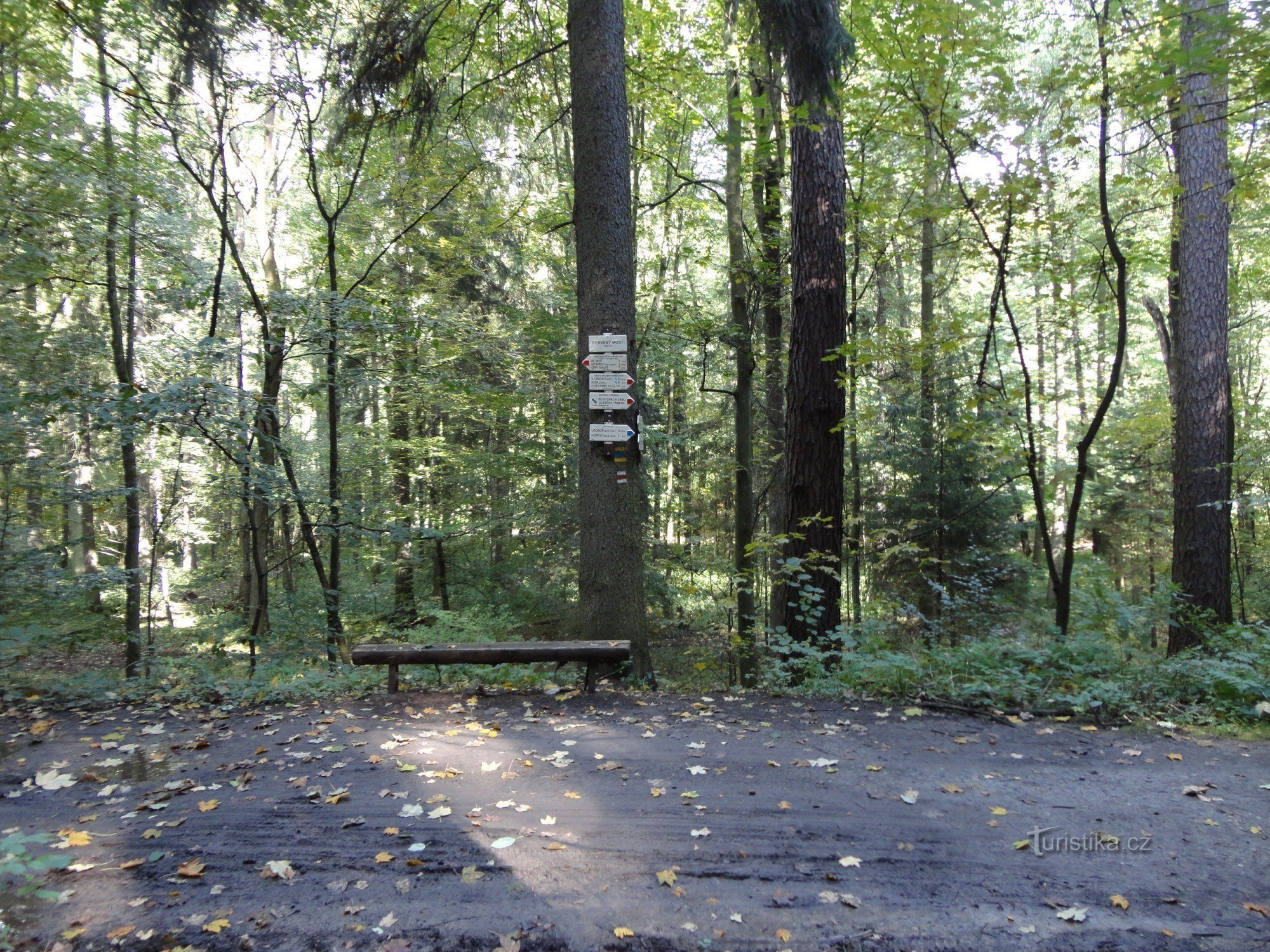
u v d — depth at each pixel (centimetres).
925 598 1341
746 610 1012
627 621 681
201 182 838
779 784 415
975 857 333
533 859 330
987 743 488
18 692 604
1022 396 736
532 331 1250
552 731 513
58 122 871
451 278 1330
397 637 1230
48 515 1054
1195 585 975
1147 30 641
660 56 1059
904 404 1354
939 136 682
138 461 1416
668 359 1157
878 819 371
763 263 1012
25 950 264
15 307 962
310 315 820
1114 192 946
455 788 410
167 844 343
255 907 293
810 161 807
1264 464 1220
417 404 1421
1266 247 1254
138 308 1180
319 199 877
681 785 414
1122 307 676
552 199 1175
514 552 1583
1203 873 318
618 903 296
